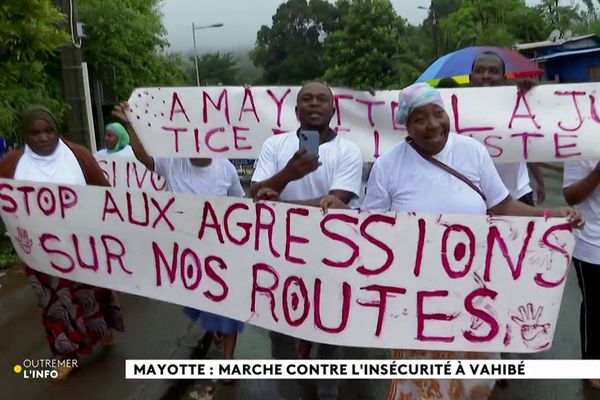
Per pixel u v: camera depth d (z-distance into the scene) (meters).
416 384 2.72
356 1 34.06
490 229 2.53
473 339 2.64
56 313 3.74
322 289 2.79
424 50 40.59
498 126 3.48
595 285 3.34
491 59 3.72
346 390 3.67
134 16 13.45
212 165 4.01
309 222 2.77
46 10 5.41
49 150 3.64
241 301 3.01
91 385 3.80
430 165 2.56
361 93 3.64
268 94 3.80
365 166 4.12
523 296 2.57
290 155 3.31
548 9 33.53
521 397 3.47
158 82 15.31
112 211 3.24
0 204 3.45
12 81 6.02
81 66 8.01
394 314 2.70
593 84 3.35
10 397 3.69
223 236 2.99
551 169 13.24
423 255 2.61
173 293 3.17
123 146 5.86
